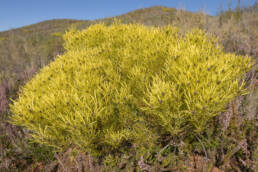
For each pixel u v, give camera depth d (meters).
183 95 1.67
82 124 1.47
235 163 1.69
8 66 5.43
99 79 1.91
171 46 2.13
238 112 1.95
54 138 1.62
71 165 1.93
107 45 2.90
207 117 1.60
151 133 1.82
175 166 1.73
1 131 2.44
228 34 3.94
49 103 1.57
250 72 2.49
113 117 1.76
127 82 2.13
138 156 1.80
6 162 1.97
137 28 3.27
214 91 1.38
